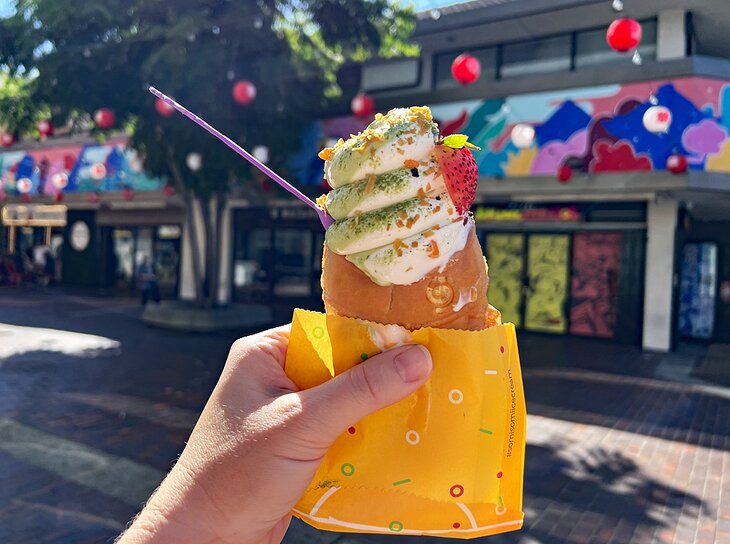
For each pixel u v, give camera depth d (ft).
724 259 46.29
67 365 31.45
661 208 39.75
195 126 35.73
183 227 64.49
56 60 32.24
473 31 41.19
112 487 15.97
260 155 37.37
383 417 5.25
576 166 36.19
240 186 47.24
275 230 59.36
